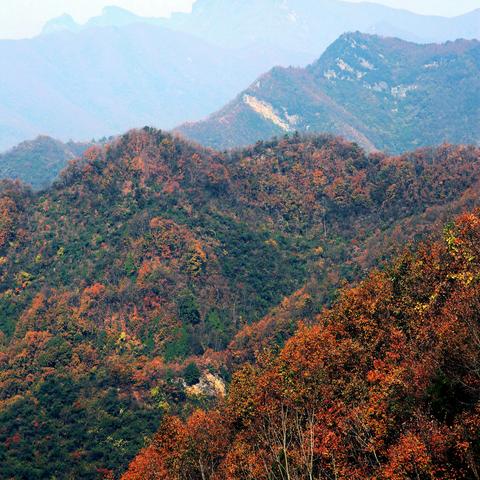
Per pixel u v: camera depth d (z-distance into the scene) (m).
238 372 78.38
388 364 60.25
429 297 66.69
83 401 121.81
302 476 48.34
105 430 113.50
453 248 66.56
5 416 116.75
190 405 120.81
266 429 64.56
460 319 55.47
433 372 52.38
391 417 52.41
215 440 71.62
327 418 56.28
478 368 48.59
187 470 67.88
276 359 77.44
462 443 42.75
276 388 69.12
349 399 59.09
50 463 105.50
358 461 52.50
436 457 44.88
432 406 50.41
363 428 53.22
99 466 104.56
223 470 64.25
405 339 63.56
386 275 78.38
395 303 70.50
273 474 52.16
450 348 51.72
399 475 45.31
